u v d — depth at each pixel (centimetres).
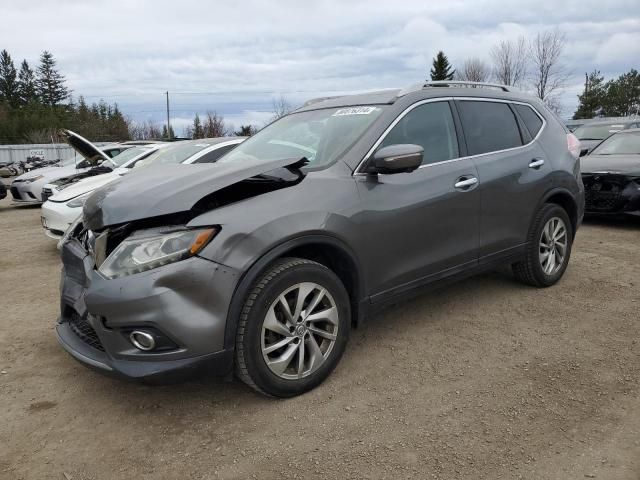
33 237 857
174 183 292
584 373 324
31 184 1268
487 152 412
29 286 556
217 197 292
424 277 365
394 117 356
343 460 251
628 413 280
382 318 420
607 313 417
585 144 1155
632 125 1187
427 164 368
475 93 422
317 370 308
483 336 382
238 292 273
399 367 338
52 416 297
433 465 245
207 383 327
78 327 318
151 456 260
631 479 231
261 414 290
